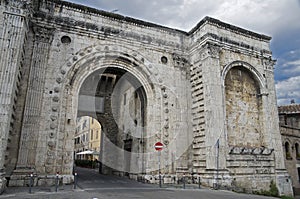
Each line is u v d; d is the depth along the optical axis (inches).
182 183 820.0
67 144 711.7
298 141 1248.2
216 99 824.9
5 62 585.0
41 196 487.8
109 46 829.2
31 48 724.7
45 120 695.7
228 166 790.5
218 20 909.8
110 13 854.5
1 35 598.9
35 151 663.1
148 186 711.7
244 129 898.7
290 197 836.0
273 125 933.8
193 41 952.3
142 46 888.9
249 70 951.6
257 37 999.6
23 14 632.4
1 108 555.8
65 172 692.1
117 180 872.9
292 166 1174.3
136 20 893.8
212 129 793.6
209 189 711.1
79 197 480.1
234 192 692.1
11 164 635.5
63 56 761.6
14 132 654.5
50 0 777.6
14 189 576.4
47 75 727.7
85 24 809.5
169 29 950.4
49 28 754.8
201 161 823.7
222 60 892.6
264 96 951.0
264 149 881.5
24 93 686.5
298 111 1405.0
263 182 847.7
